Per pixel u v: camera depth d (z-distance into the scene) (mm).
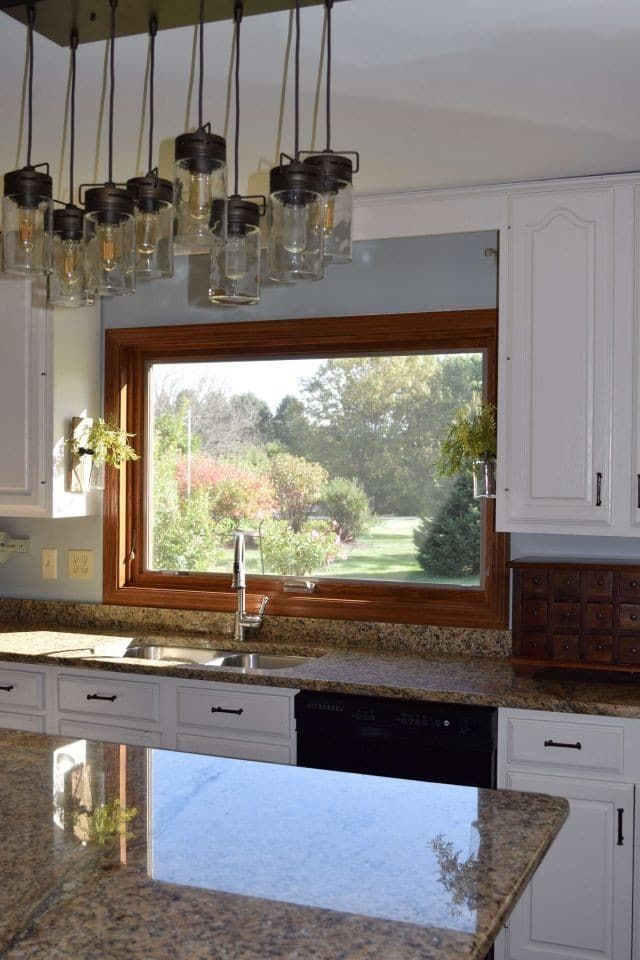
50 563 4195
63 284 1782
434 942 1207
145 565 4145
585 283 3119
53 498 3809
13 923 1254
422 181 3217
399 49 2193
